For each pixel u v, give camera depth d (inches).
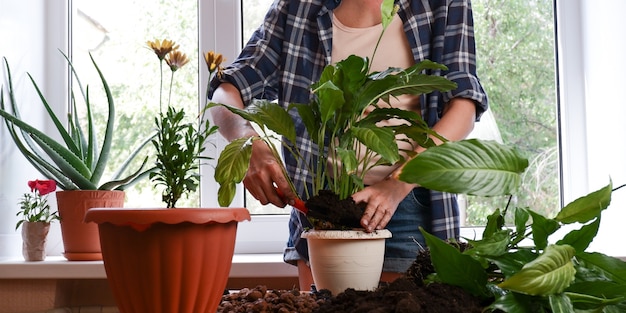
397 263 60.2
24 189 87.2
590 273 34.1
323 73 45.3
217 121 59.7
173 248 34.8
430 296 33.6
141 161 90.8
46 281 76.4
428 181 31.9
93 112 92.1
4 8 81.6
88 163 82.6
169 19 92.5
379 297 34.1
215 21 91.2
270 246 89.7
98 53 92.7
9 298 76.2
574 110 90.2
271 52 63.1
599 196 35.5
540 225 34.9
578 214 35.5
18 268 74.5
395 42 60.6
